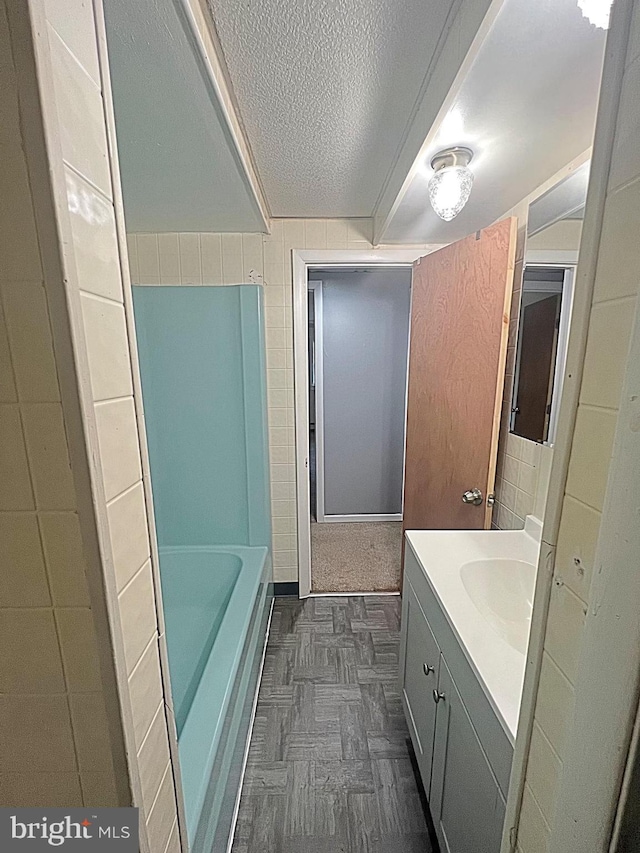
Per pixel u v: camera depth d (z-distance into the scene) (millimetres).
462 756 985
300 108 1164
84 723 548
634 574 411
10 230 411
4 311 428
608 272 444
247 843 1271
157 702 651
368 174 1605
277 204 1956
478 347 1708
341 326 3531
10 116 385
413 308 2223
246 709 1581
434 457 2088
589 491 480
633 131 405
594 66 835
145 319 2131
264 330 2264
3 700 544
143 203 1708
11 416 453
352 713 1728
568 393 509
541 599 570
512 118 1014
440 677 1145
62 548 488
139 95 994
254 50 946
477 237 1684
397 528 3662
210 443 2242
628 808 452
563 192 1268
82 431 456
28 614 510
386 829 1309
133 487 569
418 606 1372
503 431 1679
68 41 418
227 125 1118
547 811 563
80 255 443
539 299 1410
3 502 476
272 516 2494
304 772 1484
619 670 434
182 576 2229
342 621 2350
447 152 1186
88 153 457
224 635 1567
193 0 779
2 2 364
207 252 2172
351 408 3658
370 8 835
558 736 539
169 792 701
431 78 1037
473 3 777
